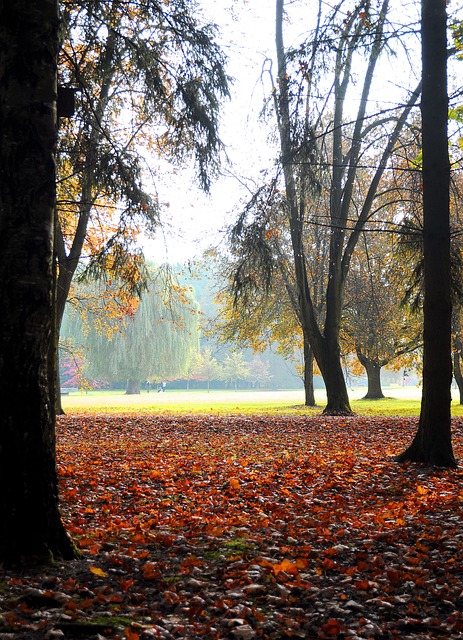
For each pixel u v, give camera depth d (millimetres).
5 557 5012
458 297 13445
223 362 95312
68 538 5391
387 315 32969
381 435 16719
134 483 9602
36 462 5148
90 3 13117
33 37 5051
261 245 15422
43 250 5062
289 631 4102
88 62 14359
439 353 11297
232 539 6234
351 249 24406
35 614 4168
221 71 14344
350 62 16422
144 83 14562
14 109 5008
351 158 23297
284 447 14312
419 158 11945
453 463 11203
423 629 4227
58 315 21266
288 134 14328
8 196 4988
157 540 6133
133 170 14859
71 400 52281
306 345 35094
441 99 11133
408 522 6926
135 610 4387
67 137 14250
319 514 7418
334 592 4793
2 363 5000
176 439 15922
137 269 18109
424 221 11312
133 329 54656
